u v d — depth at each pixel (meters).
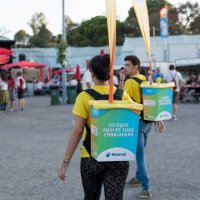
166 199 5.59
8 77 20.47
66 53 25.16
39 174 6.96
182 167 7.41
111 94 3.45
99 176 3.63
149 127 5.64
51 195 5.79
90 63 3.71
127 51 42.81
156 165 7.57
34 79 37.66
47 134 11.80
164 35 37.66
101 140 3.36
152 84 5.33
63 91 24.80
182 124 13.77
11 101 20.45
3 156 8.57
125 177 3.57
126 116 3.38
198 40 45.41
